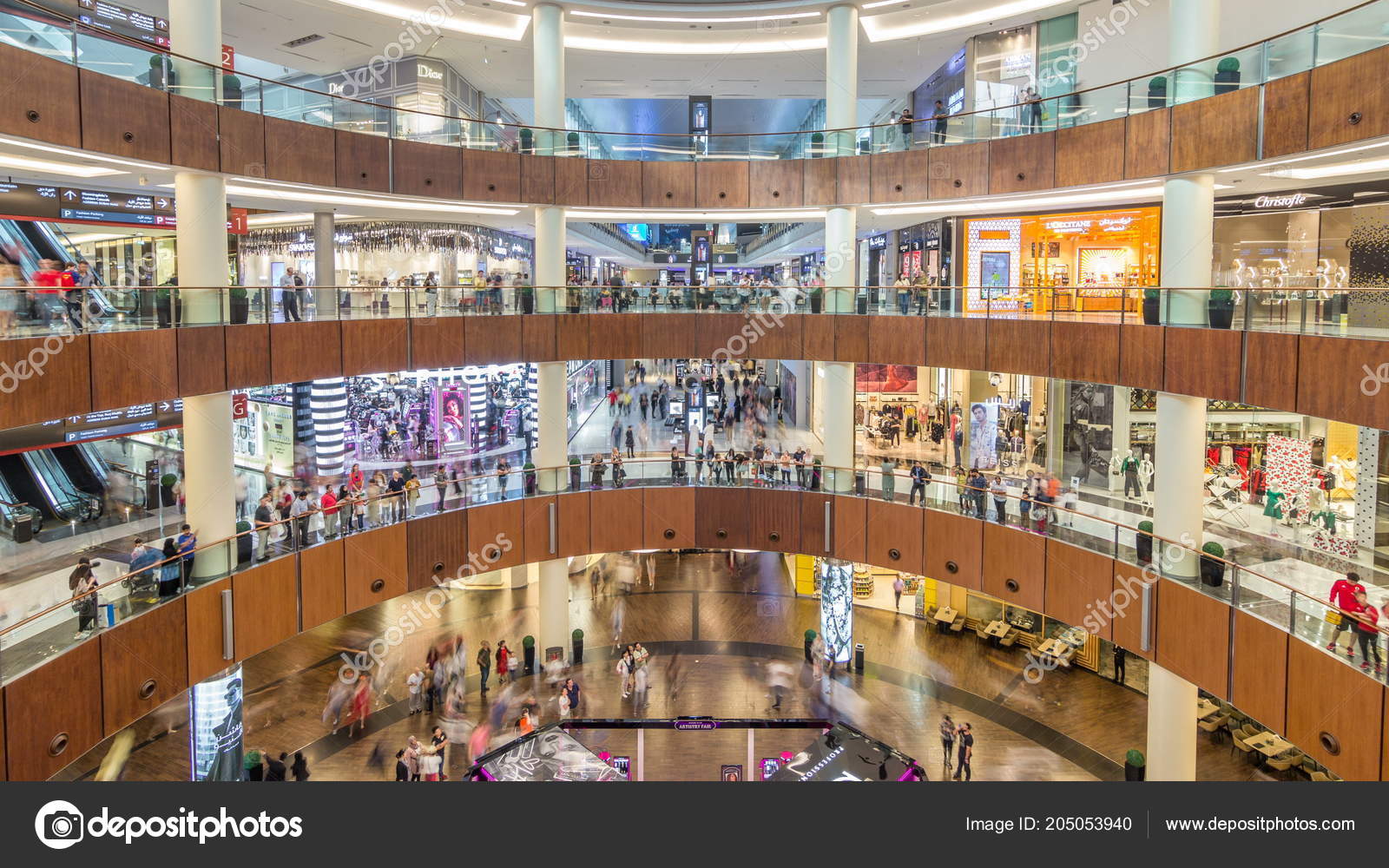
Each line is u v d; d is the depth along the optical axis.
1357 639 11.39
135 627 13.55
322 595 17.77
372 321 19.11
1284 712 12.67
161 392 14.70
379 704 21.97
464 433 32.94
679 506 23.34
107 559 18.31
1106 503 22.39
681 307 22.91
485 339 21.36
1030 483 22.14
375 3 21.66
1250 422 20.88
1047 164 18.92
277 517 18.53
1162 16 19.92
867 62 26.25
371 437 31.52
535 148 22.36
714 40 25.02
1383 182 16.59
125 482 22.45
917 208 23.11
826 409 23.58
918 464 27.58
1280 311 13.48
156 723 20.02
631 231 45.91
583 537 22.98
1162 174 16.42
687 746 20.05
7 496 19.95
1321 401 12.54
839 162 22.27
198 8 16.30
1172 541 15.24
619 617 27.14
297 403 29.92
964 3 22.09
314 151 18.30
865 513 21.61
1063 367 18.00
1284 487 19.72
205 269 16.38
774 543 22.94
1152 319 16.14
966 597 27.17
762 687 23.44
